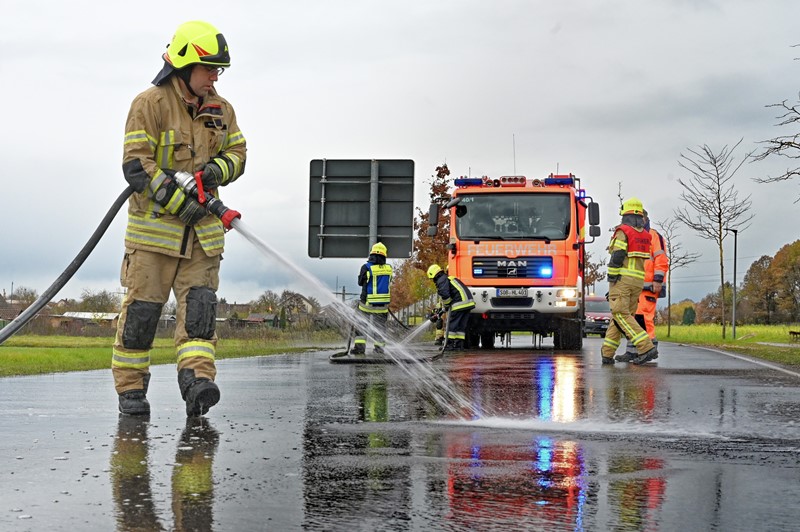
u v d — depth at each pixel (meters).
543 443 4.50
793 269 95.19
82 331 23.38
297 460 4.00
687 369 10.61
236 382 8.51
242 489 3.38
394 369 10.69
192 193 5.68
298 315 21.17
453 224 17.72
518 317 17.45
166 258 5.73
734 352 16.36
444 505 3.12
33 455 4.11
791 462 3.96
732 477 3.61
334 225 15.60
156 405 6.24
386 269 14.46
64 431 4.90
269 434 4.80
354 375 9.55
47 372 9.47
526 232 17.45
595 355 15.25
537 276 17.34
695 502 3.16
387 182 15.52
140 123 5.71
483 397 6.94
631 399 6.77
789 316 95.56
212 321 5.77
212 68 5.78
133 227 5.72
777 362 12.44
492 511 3.03
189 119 5.87
